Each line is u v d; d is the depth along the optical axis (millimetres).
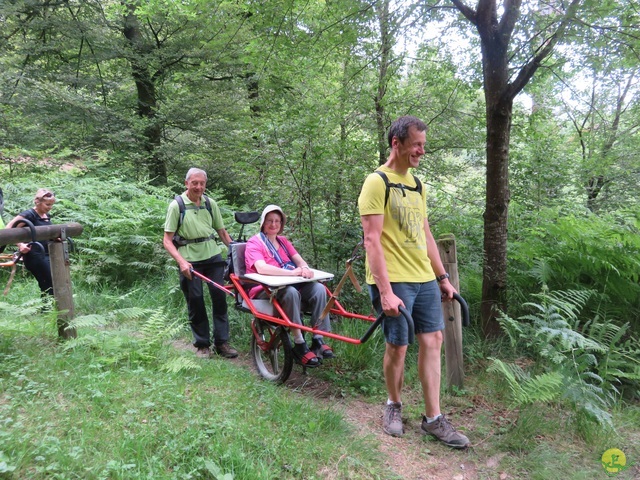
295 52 6020
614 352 4008
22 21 10391
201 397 3320
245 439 2752
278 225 4238
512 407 3605
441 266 3346
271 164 5547
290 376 4172
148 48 11156
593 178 9461
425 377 3215
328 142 5480
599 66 4891
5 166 9539
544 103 8453
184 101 10656
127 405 3037
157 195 8703
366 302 5312
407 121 3000
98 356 3865
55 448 2357
